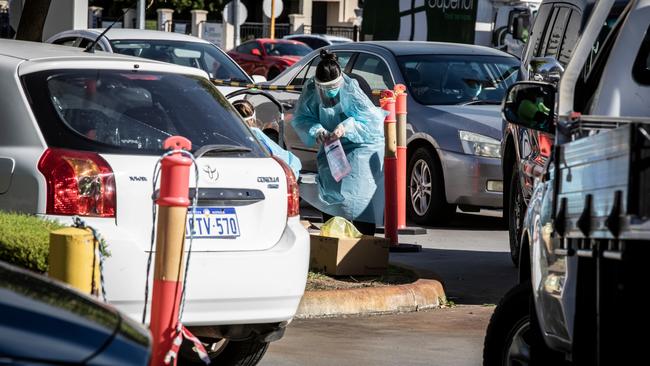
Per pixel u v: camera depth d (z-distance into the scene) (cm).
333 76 2211
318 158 2311
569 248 941
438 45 3134
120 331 721
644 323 845
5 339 668
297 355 1537
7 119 1311
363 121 2255
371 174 2288
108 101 1337
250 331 1323
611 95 1209
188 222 1283
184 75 1434
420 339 1656
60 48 1489
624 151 801
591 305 905
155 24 10500
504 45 5869
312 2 12581
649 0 1218
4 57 1366
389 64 2992
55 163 1259
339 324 1745
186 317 1270
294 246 1336
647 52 1213
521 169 2088
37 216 1255
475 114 2797
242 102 2017
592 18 1166
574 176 912
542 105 1259
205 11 10788
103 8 10619
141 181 1264
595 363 901
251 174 1335
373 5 5706
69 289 806
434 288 1914
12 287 754
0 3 8250
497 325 1225
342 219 2059
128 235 1246
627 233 799
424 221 2844
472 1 5741
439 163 2792
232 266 1286
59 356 668
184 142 1127
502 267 2286
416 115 2864
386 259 2012
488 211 3175
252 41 7850
